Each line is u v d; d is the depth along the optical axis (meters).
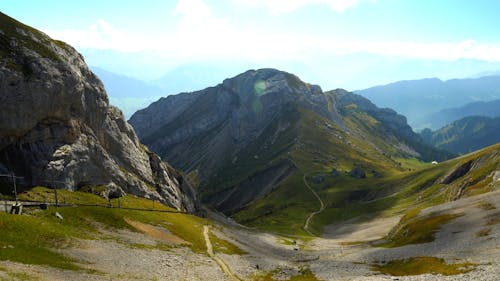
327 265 102.94
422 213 150.62
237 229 182.75
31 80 103.19
